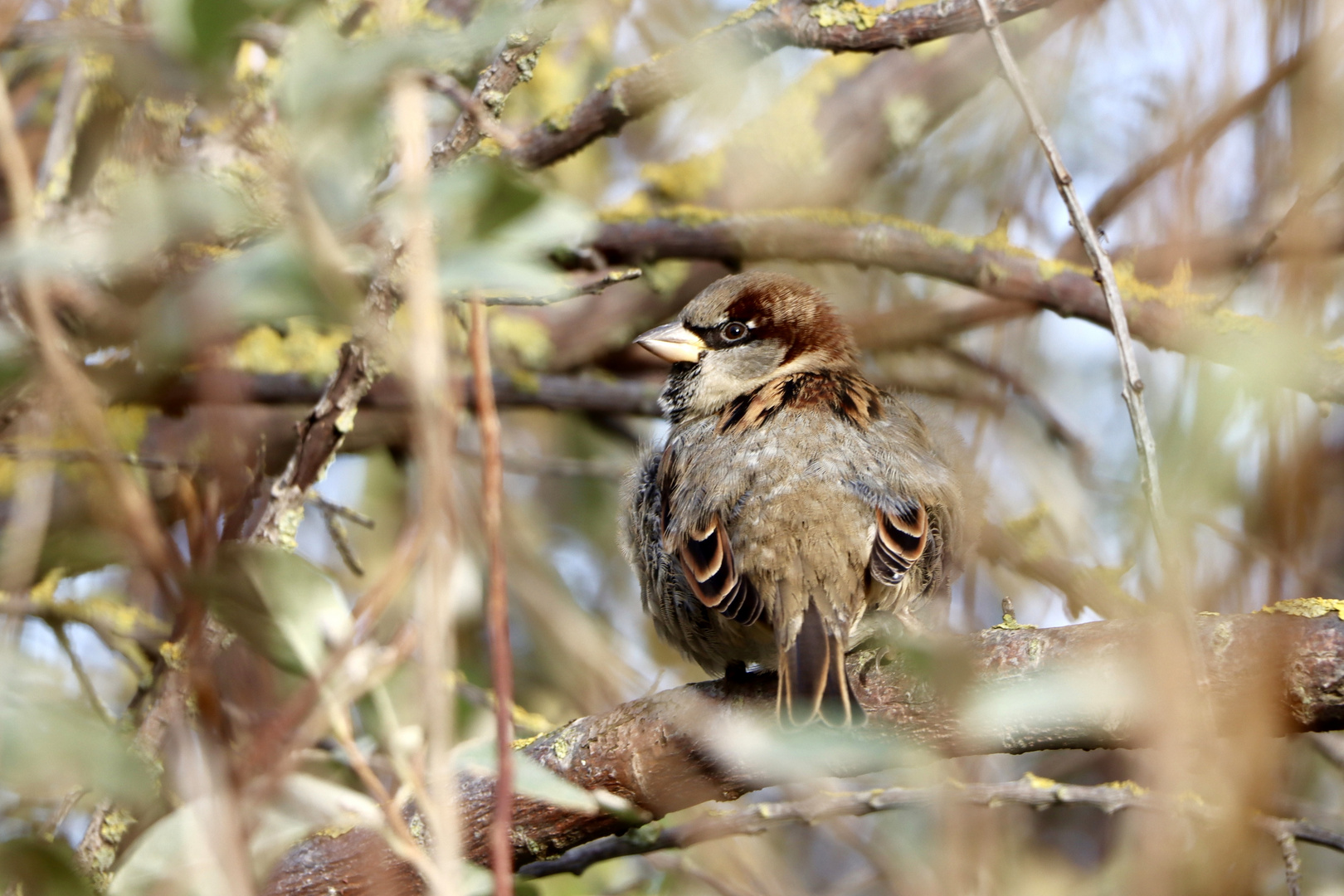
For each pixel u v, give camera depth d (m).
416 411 3.80
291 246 4.08
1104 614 8.91
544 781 4.69
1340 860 9.40
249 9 4.03
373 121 4.34
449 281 4.01
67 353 4.70
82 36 4.68
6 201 8.12
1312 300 5.26
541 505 12.25
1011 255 9.05
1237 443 5.78
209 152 5.38
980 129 10.45
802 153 11.15
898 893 8.80
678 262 11.30
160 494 7.38
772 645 7.50
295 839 4.74
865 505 7.31
